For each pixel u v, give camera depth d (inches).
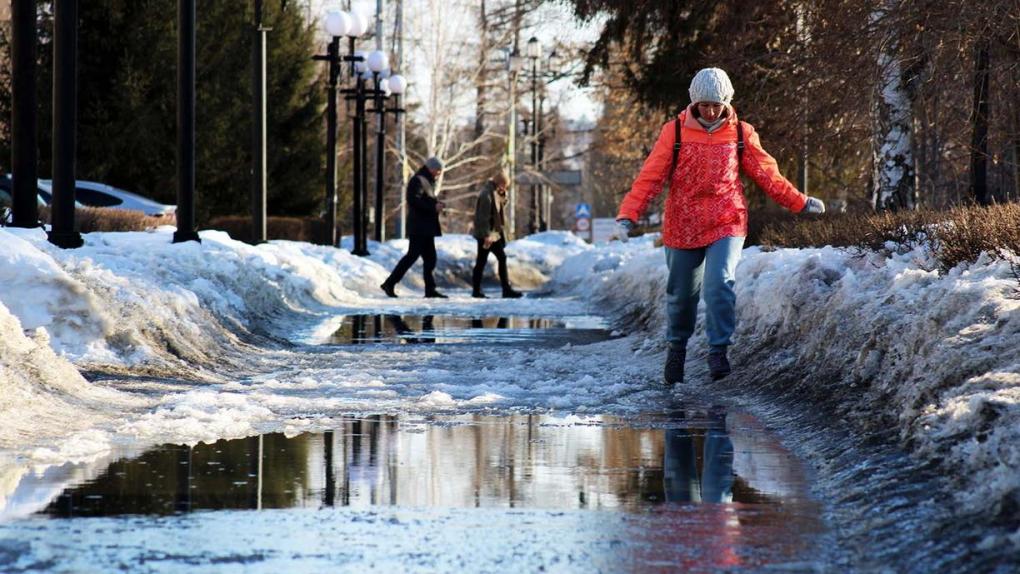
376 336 1418.6
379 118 4055.1
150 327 1042.1
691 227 894.4
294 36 4298.7
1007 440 472.1
